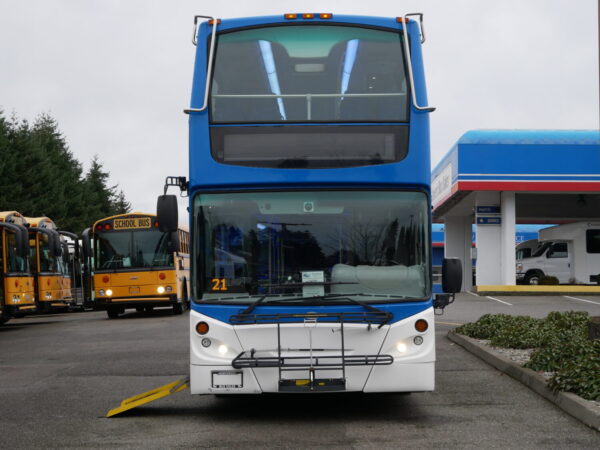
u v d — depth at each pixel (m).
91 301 27.36
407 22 8.89
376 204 8.30
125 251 26.75
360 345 7.89
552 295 30.66
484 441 7.03
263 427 7.91
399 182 8.31
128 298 26.58
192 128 8.48
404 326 7.94
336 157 8.36
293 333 7.90
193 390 7.96
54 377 11.89
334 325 7.88
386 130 8.44
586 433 7.29
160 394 8.77
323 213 8.27
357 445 6.95
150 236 26.83
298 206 8.29
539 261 36.28
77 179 76.81
